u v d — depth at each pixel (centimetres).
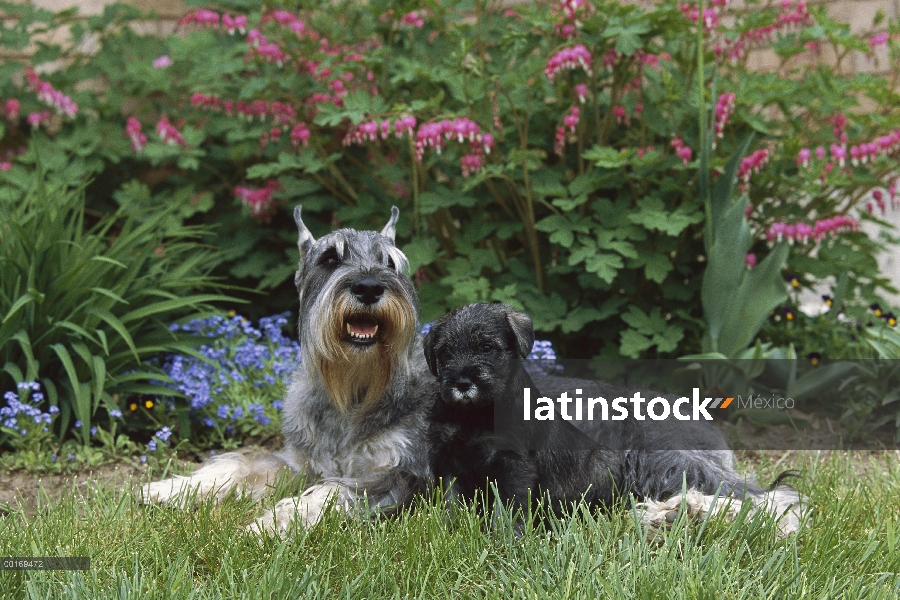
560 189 636
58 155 773
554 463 402
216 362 595
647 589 310
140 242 632
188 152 755
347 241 449
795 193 700
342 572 341
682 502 378
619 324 691
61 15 842
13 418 516
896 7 859
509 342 384
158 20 921
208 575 341
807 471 496
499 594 324
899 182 800
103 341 525
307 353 436
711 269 610
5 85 816
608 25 623
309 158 689
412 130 650
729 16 838
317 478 457
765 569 329
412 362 448
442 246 737
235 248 761
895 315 734
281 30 729
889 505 431
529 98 658
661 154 654
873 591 317
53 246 561
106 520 396
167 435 519
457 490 405
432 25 730
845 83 673
